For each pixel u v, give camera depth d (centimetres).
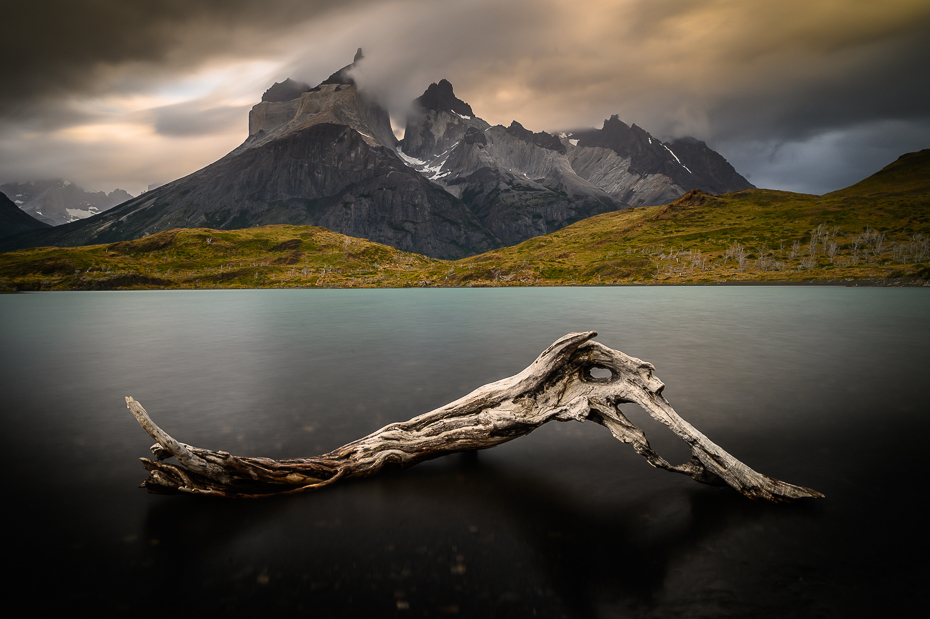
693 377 1962
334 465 939
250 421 1364
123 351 3056
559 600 577
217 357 2706
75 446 1177
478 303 9200
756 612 550
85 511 820
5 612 556
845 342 3111
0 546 704
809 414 1381
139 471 1013
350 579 619
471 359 2494
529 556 670
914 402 1516
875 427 1249
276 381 1958
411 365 2314
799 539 706
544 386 1018
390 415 1415
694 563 649
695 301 8969
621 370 990
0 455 1112
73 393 1797
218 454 827
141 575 634
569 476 964
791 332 3725
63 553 686
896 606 554
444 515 795
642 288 19362
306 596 586
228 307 8994
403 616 550
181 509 827
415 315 6081
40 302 13075
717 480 901
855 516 773
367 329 4269
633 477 956
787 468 974
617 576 625
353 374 2092
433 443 995
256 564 656
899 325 4294
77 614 555
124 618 548
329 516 794
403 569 640
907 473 944
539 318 5309
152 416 1437
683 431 888
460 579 618
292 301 11350
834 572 624
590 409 984
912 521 753
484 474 980
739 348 2847
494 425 980
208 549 695
